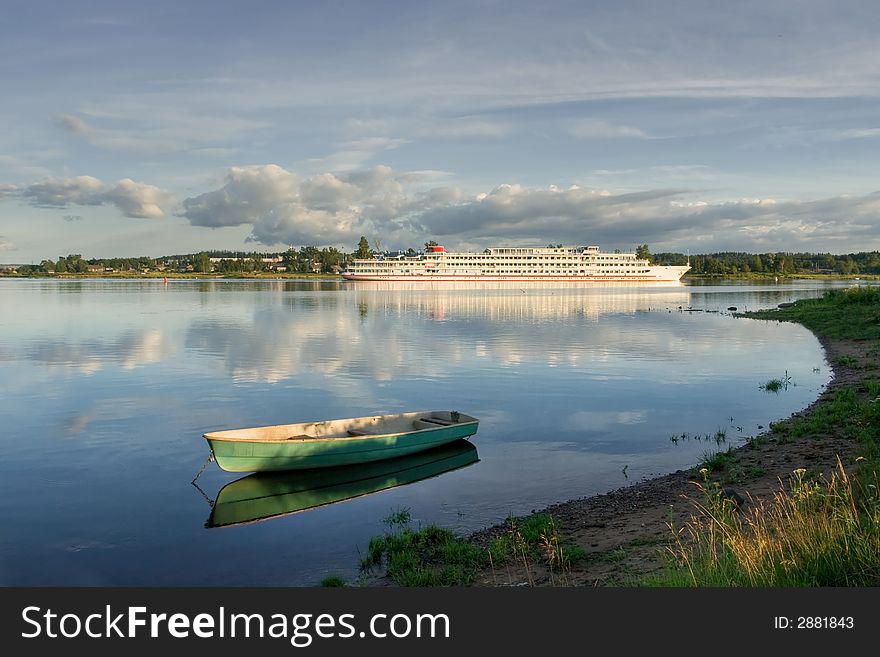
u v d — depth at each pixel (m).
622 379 37.44
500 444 23.78
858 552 9.40
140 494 18.98
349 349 52.47
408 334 64.88
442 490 18.81
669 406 29.67
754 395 31.80
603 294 167.88
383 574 13.08
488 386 35.66
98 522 16.75
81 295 144.50
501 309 106.88
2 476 20.53
